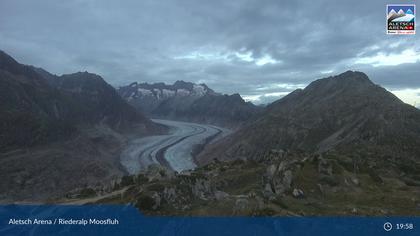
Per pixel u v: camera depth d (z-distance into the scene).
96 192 60.56
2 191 149.88
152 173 65.75
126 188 54.72
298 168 66.56
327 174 65.06
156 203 42.59
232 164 89.88
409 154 135.38
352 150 132.88
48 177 171.50
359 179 66.38
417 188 65.06
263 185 62.41
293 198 53.78
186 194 47.03
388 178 73.88
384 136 153.50
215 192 51.31
